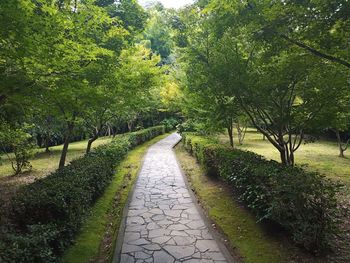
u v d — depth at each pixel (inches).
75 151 742.5
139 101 407.5
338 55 187.0
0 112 267.6
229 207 256.1
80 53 188.2
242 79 254.4
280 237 189.5
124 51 303.3
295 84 263.7
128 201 286.4
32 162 581.3
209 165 364.8
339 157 571.5
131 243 190.7
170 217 240.8
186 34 313.7
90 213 235.5
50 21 165.9
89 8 214.1
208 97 322.3
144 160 542.0
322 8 148.3
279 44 189.2
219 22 230.7
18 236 130.3
